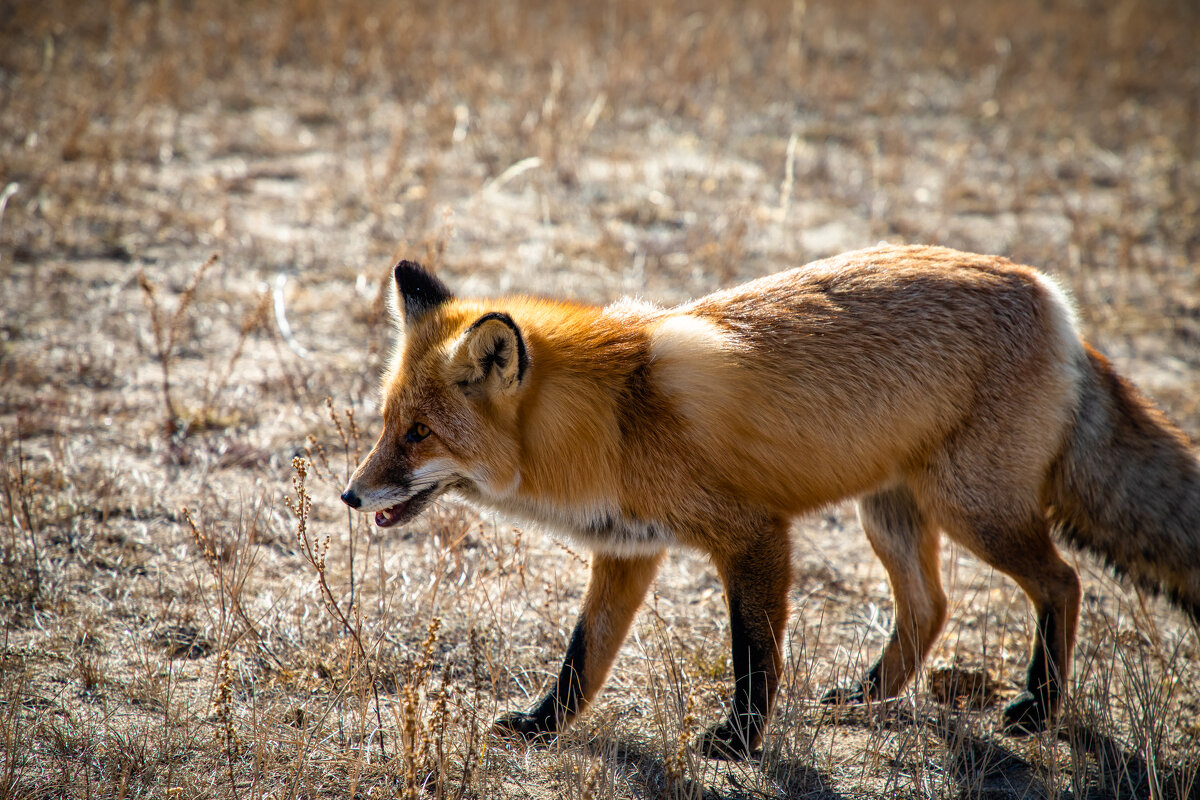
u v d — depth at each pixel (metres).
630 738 8.72
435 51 30.33
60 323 15.57
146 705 8.45
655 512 8.65
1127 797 8.30
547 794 7.96
